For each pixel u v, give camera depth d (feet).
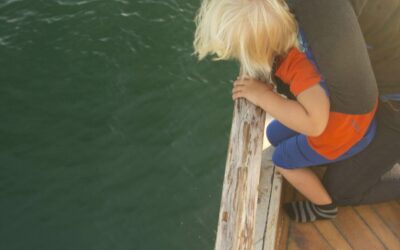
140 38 29.19
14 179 23.99
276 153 9.45
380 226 10.46
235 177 7.05
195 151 25.43
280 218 10.49
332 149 8.17
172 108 26.76
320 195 9.70
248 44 6.07
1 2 30.35
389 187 9.88
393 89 7.64
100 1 30.71
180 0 31.22
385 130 8.25
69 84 27.20
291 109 6.96
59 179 24.13
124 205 23.50
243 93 7.54
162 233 22.76
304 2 5.88
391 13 6.80
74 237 22.50
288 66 6.64
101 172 24.49
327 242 10.21
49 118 26.03
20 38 28.76
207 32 6.37
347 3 5.90
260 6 5.90
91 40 28.89
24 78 27.27
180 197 23.84
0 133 25.36
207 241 22.54
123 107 26.61
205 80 27.84
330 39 5.90
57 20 29.68
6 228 22.58
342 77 6.26
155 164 24.88
